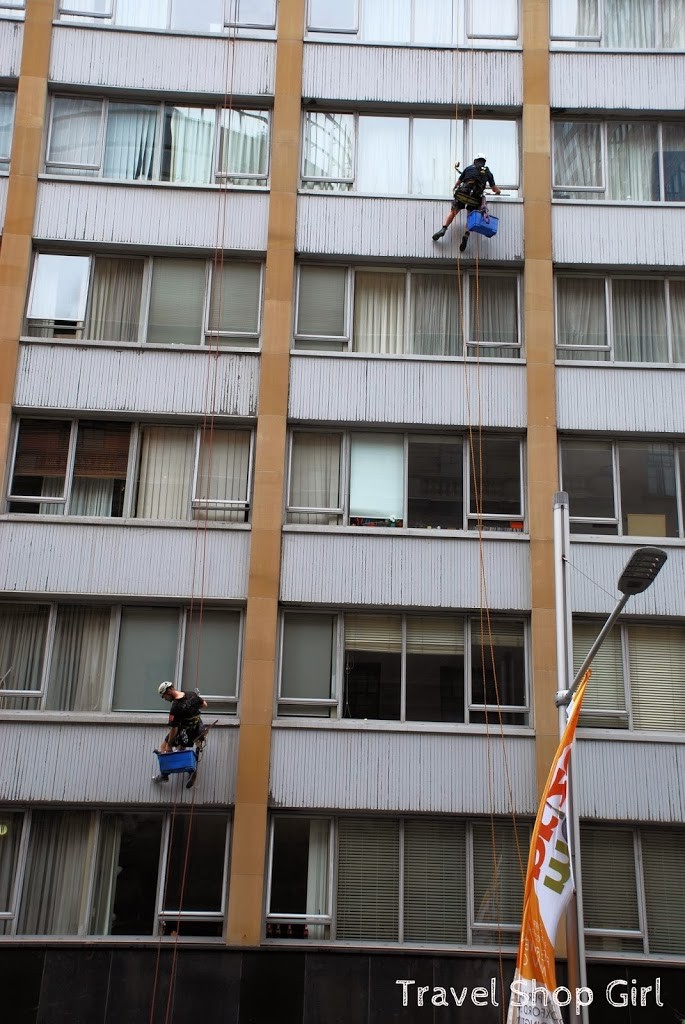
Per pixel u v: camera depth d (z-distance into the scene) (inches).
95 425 708.7
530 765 642.2
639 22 785.6
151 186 743.1
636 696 671.1
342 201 748.0
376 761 642.2
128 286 736.3
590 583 679.7
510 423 708.7
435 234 727.7
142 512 694.5
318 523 698.8
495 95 767.7
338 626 677.3
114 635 670.5
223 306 733.9
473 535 684.1
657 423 710.5
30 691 657.0
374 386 713.6
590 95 767.1
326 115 773.3
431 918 625.3
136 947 602.9
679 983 604.4
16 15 768.9
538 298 725.9
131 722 644.7
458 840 641.0
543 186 748.0
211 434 709.3
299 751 642.2
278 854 634.2
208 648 668.7
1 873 625.3
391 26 781.9
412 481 709.3
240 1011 593.3
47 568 666.8
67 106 764.0
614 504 704.4
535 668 657.0
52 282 732.0
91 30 767.1
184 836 634.2
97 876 627.5
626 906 629.6
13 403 696.4
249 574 667.4
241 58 768.9
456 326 740.7
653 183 766.5
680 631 685.9
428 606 673.0
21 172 734.5
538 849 491.5
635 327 743.1
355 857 637.3
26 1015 589.9
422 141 772.0
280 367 708.0
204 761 637.3
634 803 637.9
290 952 604.7
